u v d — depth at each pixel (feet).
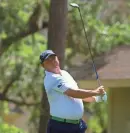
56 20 136.77
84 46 178.09
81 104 69.56
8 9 174.50
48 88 68.95
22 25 177.78
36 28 179.22
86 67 128.06
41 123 141.79
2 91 195.93
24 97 192.34
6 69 190.90
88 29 176.86
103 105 208.23
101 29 178.29
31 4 181.68
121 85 115.14
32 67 188.65
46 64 69.67
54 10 137.08
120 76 113.80
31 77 189.06
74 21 175.11
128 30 183.11
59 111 68.69
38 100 190.80
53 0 137.28
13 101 191.72
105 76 115.75
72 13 173.99
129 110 126.62
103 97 69.26
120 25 185.16
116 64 121.49
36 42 189.67
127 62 120.88
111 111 130.21
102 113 212.84
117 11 210.59
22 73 189.67
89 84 120.47
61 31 137.08
